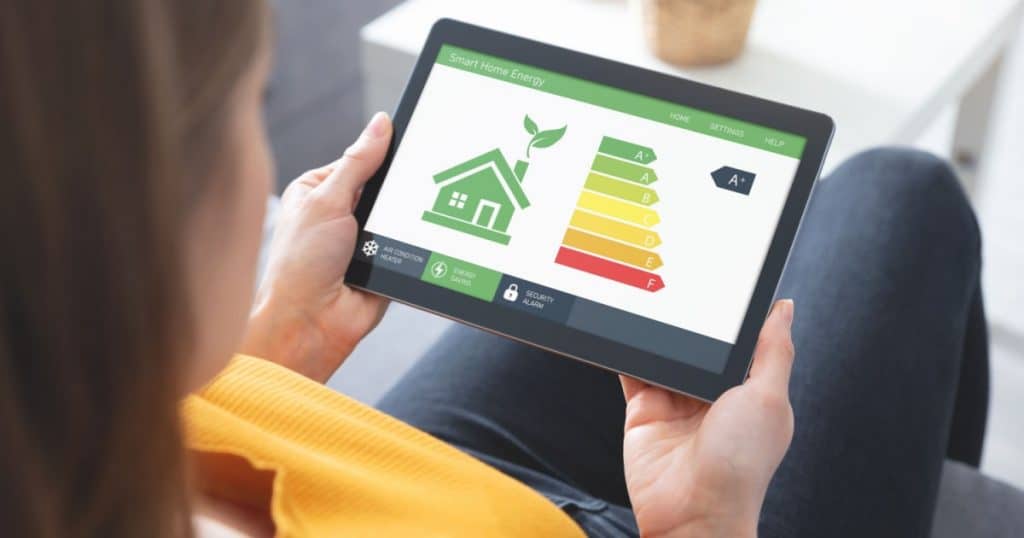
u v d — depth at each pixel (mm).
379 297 801
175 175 294
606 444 908
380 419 608
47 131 270
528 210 776
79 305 291
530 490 611
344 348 800
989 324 1630
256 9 319
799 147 750
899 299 915
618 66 794
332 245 770
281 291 765
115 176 280
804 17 1339
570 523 611
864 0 1363
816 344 880
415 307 771
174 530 357
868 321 895
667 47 1245
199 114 313
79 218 281
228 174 345
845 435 825
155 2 280
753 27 1326
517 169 787
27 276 281
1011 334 1619
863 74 1259
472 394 924
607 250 754
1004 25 1371
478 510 579
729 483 629
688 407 715
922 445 848
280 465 530
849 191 1011
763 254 732
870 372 863
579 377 936
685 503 641
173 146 290
